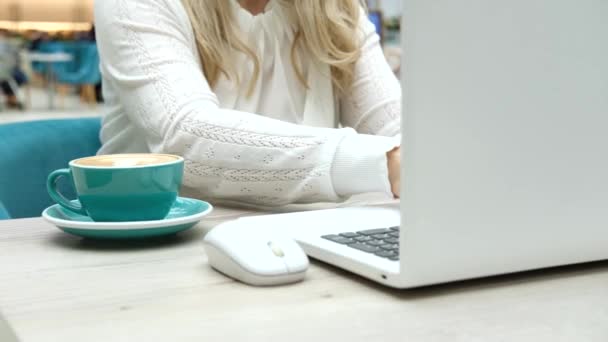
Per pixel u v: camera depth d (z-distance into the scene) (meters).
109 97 1.37
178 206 0.89
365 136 0.96
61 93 10.53
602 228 0.62
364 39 1.45
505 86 0.54
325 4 1.36
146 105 1.12
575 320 0.52
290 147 0.96
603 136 0.60
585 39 0.58
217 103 1.15
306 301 0.56
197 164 1.03
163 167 0.77
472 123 0.53
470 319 0.52
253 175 0.98
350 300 0.56
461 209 0.54
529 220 0.57
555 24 0.56
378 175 0.92
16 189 1.29
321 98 1.43
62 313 0.53
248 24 1.36
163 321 0.51
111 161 0.78
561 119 0.57
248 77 1.36
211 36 1.31
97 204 0.77
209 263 0.67
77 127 1.45
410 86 0.51
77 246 0.75
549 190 0.58
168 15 1.22
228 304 0.55
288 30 1.40
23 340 0.48
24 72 10.14
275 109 1.40
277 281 0.60
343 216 0.79
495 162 0.55
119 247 0.75
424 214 0.53
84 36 12.12
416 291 0.58
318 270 0.65
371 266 0.58
